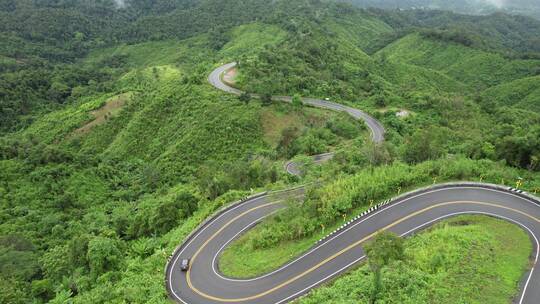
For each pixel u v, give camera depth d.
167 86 146.88
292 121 121.44
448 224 52.53
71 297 50.28
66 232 77.25
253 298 45.59
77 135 137.75
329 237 53.38
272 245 54.72
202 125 118.00
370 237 52.19
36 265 61.28
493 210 54.53
